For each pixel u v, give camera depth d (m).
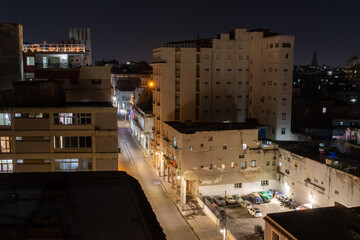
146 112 90.50
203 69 76.50
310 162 53.22
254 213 52.31
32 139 36.50
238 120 81.12
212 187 59.12
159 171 70.44
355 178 44.69
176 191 61.12
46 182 10.37
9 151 36.47
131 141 100.25
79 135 36.78
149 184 65.50
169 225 49.44
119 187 10.90
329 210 30.00
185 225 49.56
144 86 111.81
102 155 37.22
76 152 36.94
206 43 79.81
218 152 58.84
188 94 75.31
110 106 38.56
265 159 61.09
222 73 78.38
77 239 7.76
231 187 60.22
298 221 28.22
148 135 87.94
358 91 108.94
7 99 37.22
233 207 56.16
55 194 9.86
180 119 75.19
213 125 66.50
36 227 7.49
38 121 36.22
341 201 47.06
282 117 76.62
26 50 50.88
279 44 74.06
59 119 36.47
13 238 7.32
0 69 42.19
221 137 58.69
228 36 78.06
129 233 8.14
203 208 54.75
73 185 10.95
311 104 85.94
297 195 56.34
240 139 59.62
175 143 61.59
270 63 76.56
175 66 73.56
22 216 8.34
